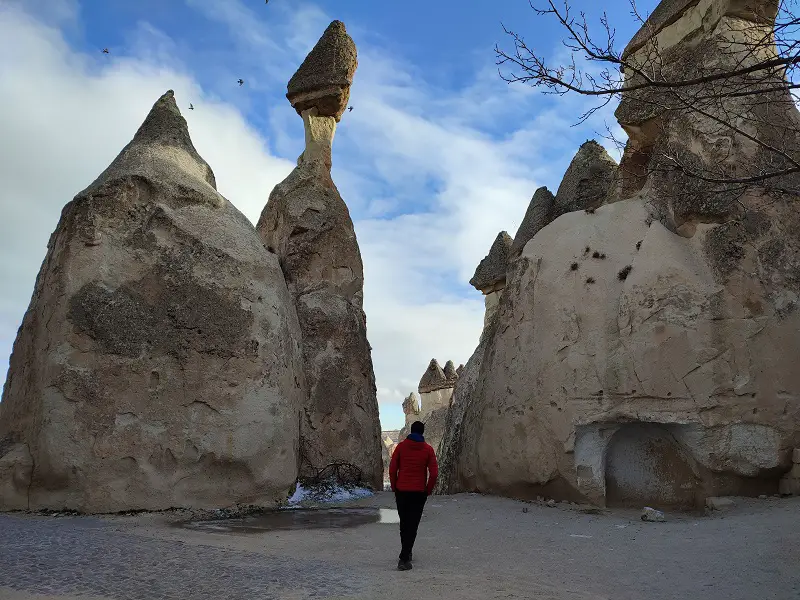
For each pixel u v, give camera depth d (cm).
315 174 1571
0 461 930
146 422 972
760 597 496
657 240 1075
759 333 977
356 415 1399
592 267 1143
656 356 1001
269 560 605
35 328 1044
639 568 606
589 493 1032
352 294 1517
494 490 1206
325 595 488
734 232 1018
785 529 706
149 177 1097
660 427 1005
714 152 1053
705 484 964
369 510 1055
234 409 1030
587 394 1051
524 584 539
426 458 624
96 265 1012
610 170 1492
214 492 1007
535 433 1115
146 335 1003
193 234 1091
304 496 1188
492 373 1274
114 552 598
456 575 569
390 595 494
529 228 1603
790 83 531
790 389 962
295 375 1241
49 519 848
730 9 1119
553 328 1137
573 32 561
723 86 588
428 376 3262
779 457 946
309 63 1628
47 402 934
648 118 1220
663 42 1249
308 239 1485
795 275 1001
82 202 1043
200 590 491
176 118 1276
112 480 936
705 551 659
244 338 1073
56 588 481
